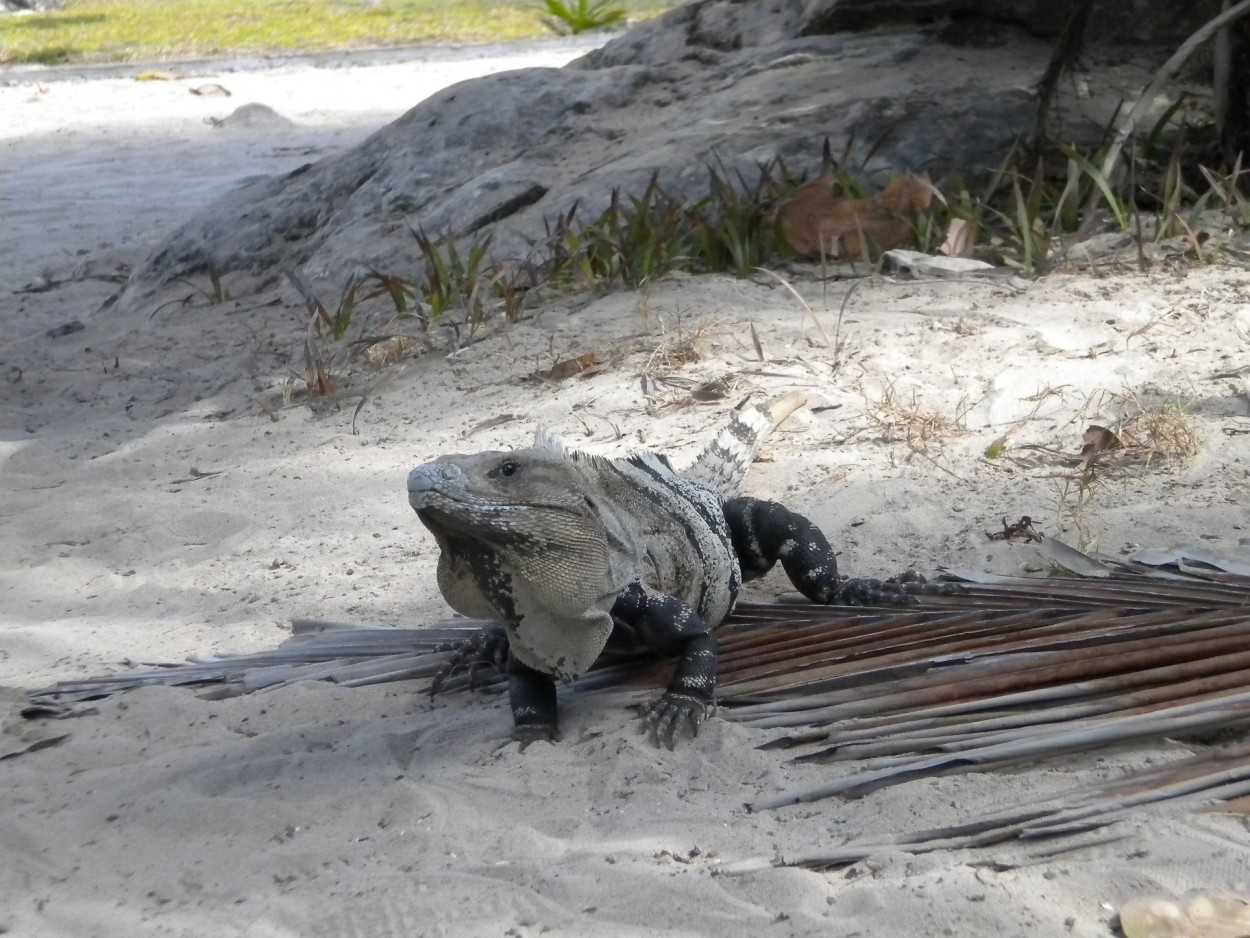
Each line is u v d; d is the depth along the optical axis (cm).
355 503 766
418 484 457
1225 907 361
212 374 1076
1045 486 668
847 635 538
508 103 1388
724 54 1426
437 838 447
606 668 552
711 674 501
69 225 1805
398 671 574
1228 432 697
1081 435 714
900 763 454
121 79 3025
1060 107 1177
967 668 496
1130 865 387
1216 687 460
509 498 466
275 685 579
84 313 1401
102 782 511
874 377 812
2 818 492
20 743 554
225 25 3712
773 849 418
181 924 419
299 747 521
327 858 445
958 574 577
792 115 1205
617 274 1055
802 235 1045
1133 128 1034
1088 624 515
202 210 1498
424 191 1327
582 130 1346
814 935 375
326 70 3002
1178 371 770
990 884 384
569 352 921
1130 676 473
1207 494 638
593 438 787
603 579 487
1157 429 684
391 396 927
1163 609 526
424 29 3509
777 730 487
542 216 1171
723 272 1052
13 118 2647
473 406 878
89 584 724
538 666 494
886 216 1037
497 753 495
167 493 827
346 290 1183
